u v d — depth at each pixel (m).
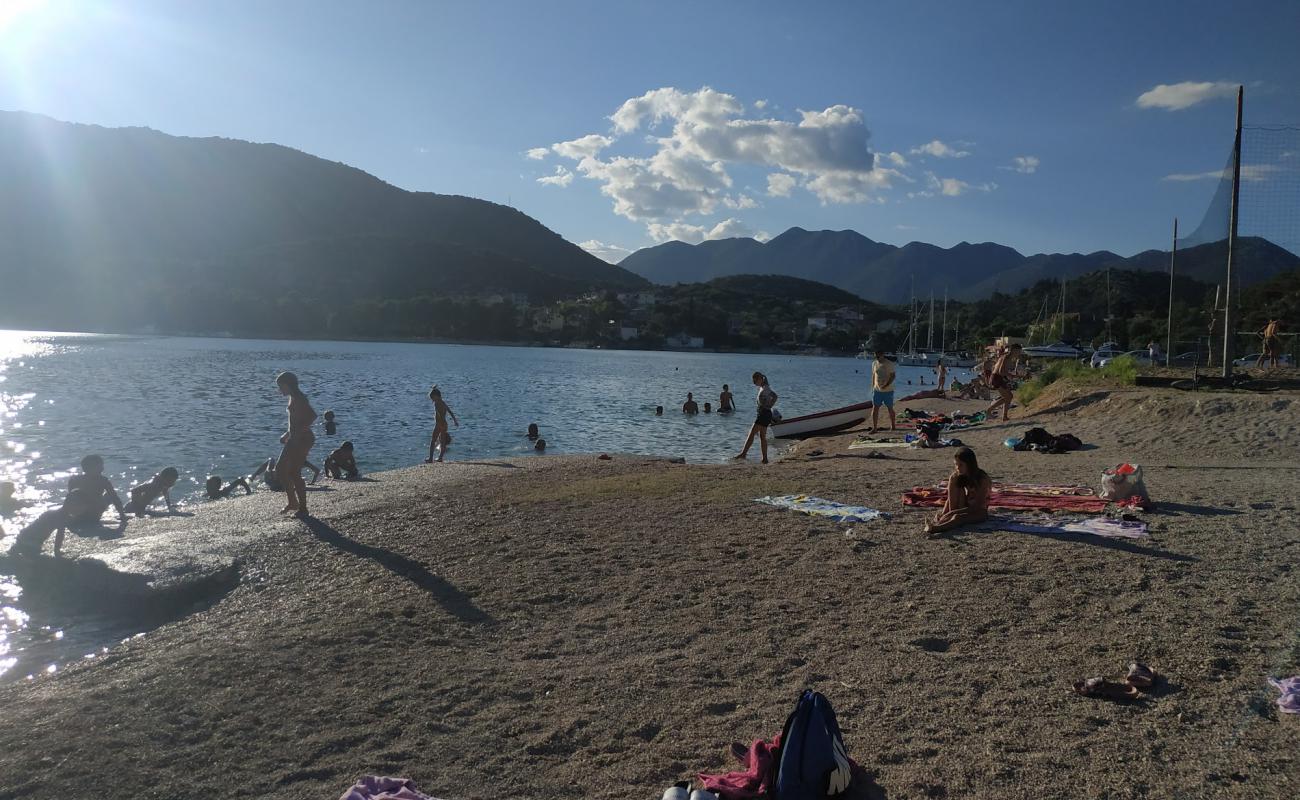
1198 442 14.27
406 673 5.46
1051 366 27.61
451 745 4.44
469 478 13.63
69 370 52.00
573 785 4.00
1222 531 7.99
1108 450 14.42
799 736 3.77
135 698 5.13
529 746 4.40
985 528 8.50
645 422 28.94
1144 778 3.77
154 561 8.37
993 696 4.71
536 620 6.43
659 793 3.87
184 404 31.70
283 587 7.60
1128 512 8.71
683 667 5.38
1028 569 7.02
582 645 5.87
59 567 8.34
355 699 5.06
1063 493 9.96
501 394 41.06
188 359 70.31
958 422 21.70
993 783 3.80
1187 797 3.61
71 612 7.67
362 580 7.64
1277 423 14.66
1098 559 7.18
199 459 19.22
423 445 22.17
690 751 4.28
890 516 9.30
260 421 26.52
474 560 8.15
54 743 4.56
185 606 7.63
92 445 21.02
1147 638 5.39
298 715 4.86
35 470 17.61
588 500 11.05
